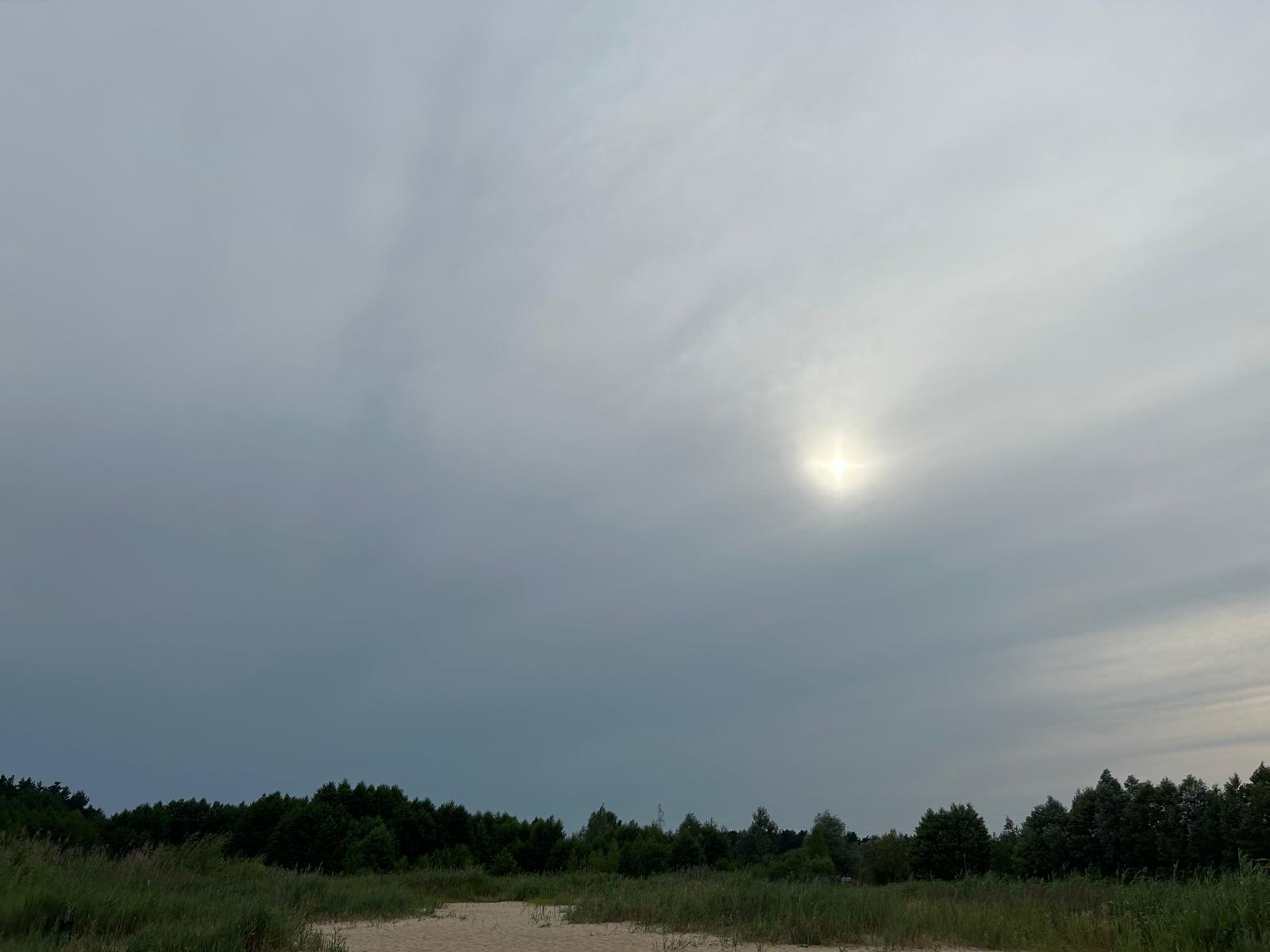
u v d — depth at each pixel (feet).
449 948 43.47
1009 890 59.72
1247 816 132.46
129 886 53.88
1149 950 34.94
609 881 96.22
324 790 195.11
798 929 45.70
